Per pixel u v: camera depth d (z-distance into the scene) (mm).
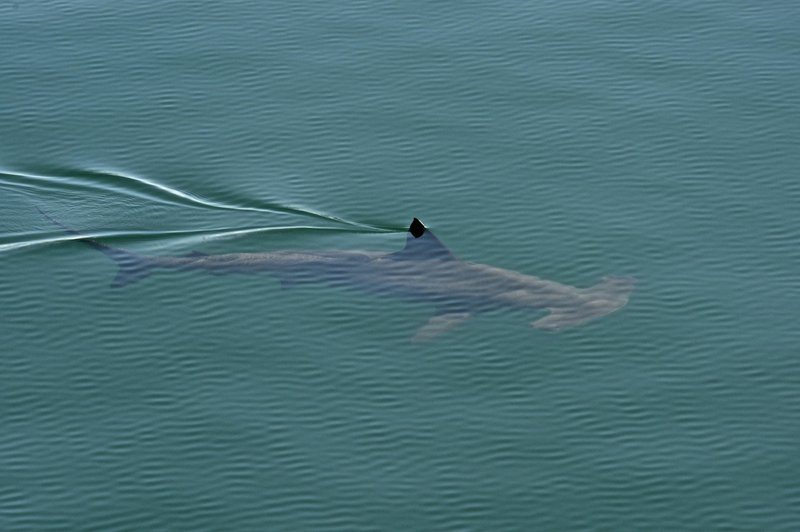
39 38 81500
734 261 62500
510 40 80812
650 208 66438
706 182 68375
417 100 75625
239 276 61781
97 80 77750
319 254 60500
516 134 72562
